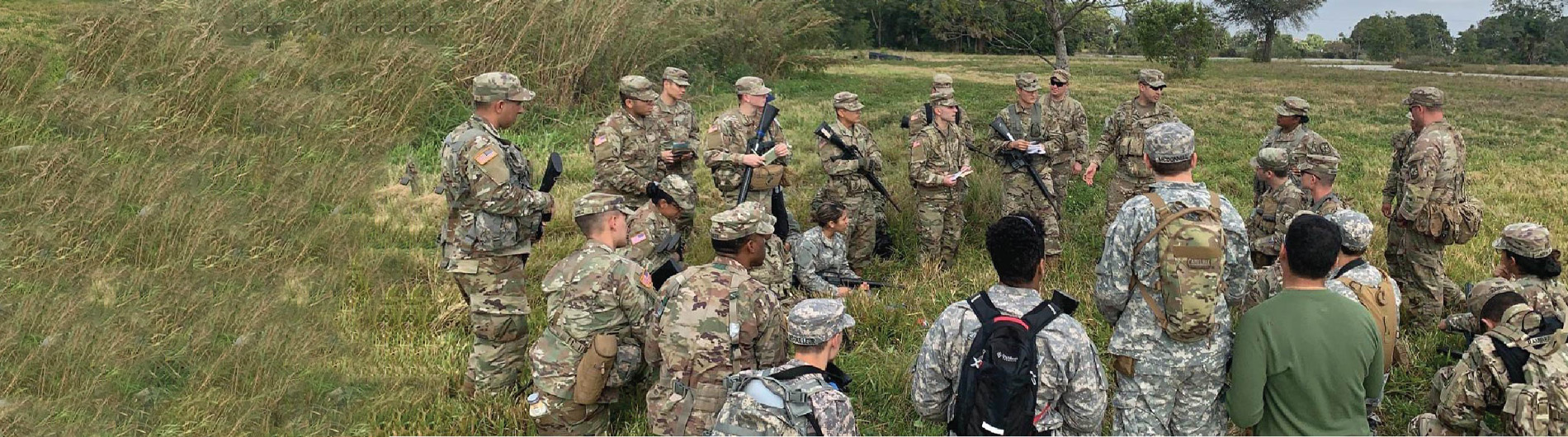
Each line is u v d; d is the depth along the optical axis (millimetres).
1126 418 3584
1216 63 44781
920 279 7164
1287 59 68438
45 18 12898
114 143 8250
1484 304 4273
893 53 47312
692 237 7551
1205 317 3260
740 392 3070
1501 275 5020
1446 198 5629
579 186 9422
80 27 9727
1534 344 3539
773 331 4105
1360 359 3338
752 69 19625
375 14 12188
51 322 5445
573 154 10898
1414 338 5828
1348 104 18812
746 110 6777
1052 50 23125
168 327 5641
